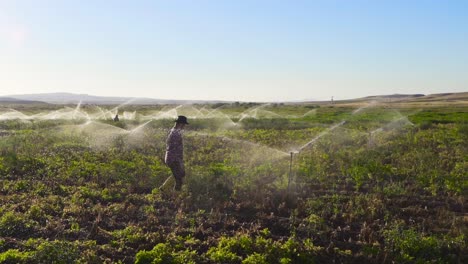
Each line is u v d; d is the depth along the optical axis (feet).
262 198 42.11
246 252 30.25
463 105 344.90
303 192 45.19
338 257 30.45
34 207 37.09
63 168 54.19
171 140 44.57
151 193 45.11
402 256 29.63
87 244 30.86
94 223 35.09
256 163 60.08
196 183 46.75
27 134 89.56
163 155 65.46
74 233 33.45
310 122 129.70
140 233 33.09
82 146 72.18
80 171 52.47
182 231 34.19
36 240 31.17
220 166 55.83
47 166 55.83
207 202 41.47
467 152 67.21
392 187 46.65
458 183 46.93
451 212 39.40
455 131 89.66
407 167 57.21
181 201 41.52
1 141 74.18
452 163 58.95
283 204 40.45
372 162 55.67
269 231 34.01
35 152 66.08
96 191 44.42
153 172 51.55
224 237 32.30
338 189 47.85
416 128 108.27
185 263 28.40
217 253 29.45
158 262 28.09
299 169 53.93
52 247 28.37
